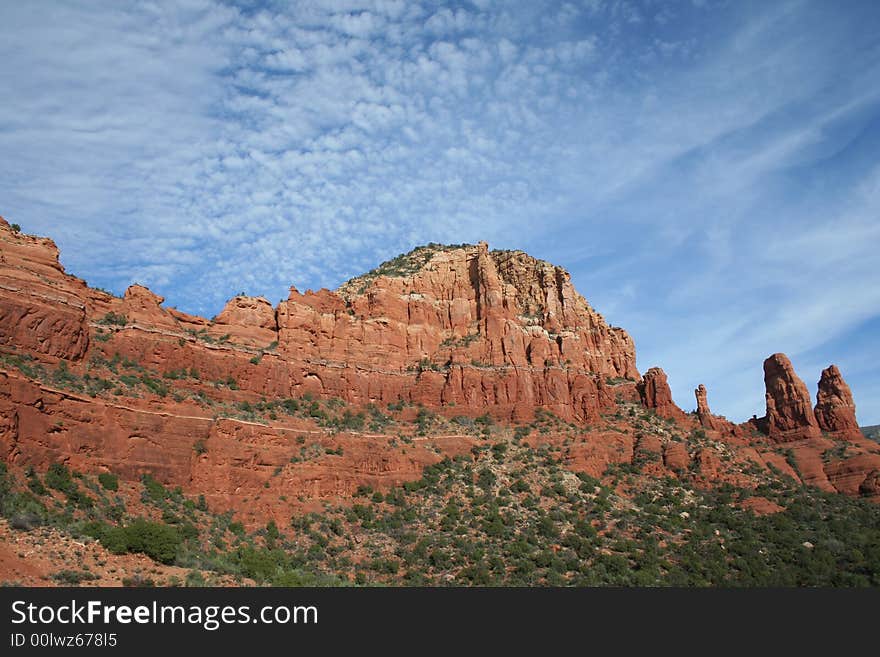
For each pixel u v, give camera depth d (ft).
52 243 302.04
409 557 275.18
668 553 296.71
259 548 258.37
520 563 272.92
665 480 359.87
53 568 182.29
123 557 200.95
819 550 309.42
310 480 296.51
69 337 278.87
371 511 300.40
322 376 359.25
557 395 388.98
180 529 244.22
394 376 383.04
